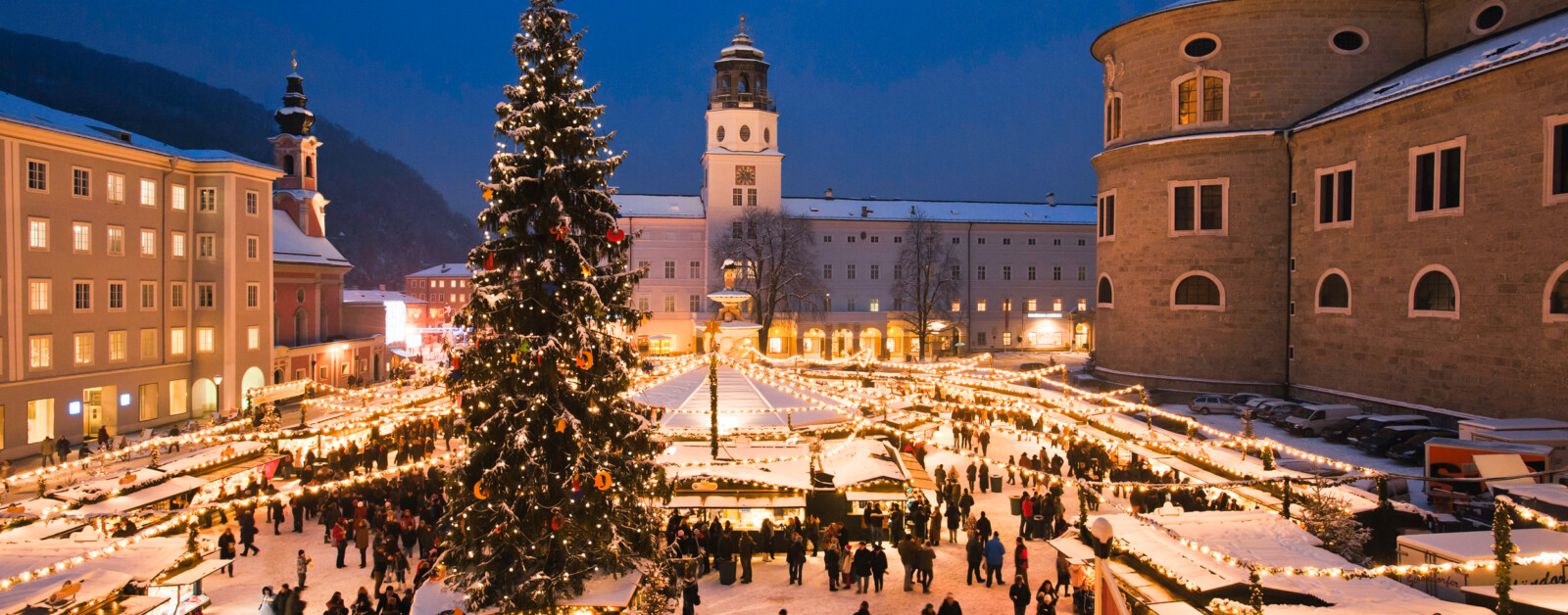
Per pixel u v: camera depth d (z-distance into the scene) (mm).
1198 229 44438
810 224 87062
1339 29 42875
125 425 44531
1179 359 45219
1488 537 16094
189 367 48938
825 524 24312
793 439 29062
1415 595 13883
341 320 69625
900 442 34781
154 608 17375
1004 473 33188
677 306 85625
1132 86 47469
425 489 28062
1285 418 36719
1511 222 30750
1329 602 13867
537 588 14430
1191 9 44344
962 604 19906
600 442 15555
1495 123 31312
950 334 86812
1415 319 35031
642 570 15633
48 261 40156
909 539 21031
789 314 83938
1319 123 39906
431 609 14797
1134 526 17219
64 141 40719
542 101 14797
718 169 83688
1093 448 31828
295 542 25875
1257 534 16594
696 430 29375
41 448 38875
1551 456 24078
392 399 44188
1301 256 42000
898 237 89188
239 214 49781
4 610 14898
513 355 14453
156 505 25391
